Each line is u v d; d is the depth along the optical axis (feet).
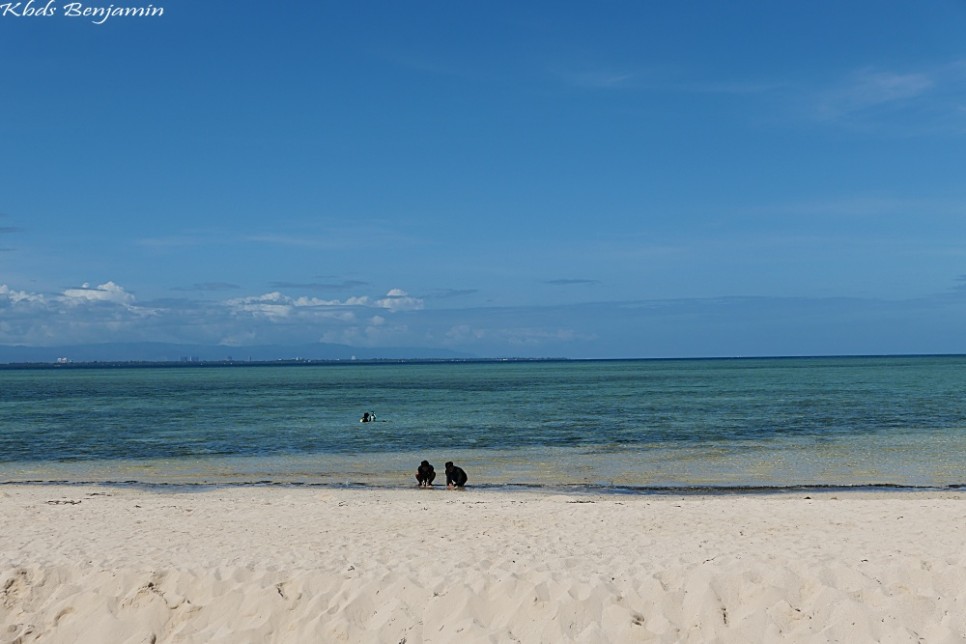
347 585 36.83
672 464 102.42
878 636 31.30
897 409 186.50
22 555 44.19
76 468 104.32
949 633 30.94
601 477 92.79
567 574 37.29
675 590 35.06
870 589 34.01
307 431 148.56
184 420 175.52
